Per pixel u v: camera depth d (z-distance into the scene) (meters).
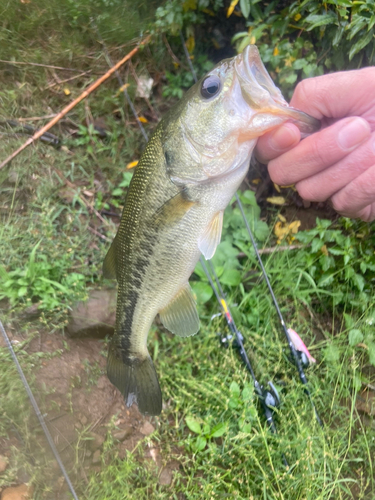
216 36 0.43
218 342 0.35
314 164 0.18
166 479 0.30
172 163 0.21
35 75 0.39
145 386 0.26
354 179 0.18
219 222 0.22
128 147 0.42
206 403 0.32
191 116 0.20
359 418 0.33
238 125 0.19
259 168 0.42
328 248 0.37
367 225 0.36
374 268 0.35
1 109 0.38
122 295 0.25
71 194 0.38
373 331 0.35
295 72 0.37
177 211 0.21
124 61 0.40
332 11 0.32
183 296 0.24
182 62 0.43
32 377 0.30
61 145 0.39
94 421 0.31
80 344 0.33
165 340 0.35
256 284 0.38
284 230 0.39
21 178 0.36
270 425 0.30
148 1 0.42
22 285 0.32
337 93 0.18
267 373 0.33
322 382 0.34
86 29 0.40
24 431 0.27
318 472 0.28
